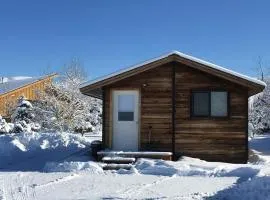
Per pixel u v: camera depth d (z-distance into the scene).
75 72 39.66
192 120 20.83
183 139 20.81
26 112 38.28
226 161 20.58
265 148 28.83
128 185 14.52
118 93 21.22
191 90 20.91
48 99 36.31
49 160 21.95
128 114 21.16
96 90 22.28
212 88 20.80
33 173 17.53
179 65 21.03
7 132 35.84
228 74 20.47
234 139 20.64
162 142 20.88
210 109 20.81
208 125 20.77
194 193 12.93
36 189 13.58
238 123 20.66
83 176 16.62
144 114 21.03
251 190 12.16
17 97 45.44
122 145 21.08
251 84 20.41
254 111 40.16
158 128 20.95
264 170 16.92
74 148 26.03
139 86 21.11
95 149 21.11
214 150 20.66
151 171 17.61
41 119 36.38
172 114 20.91
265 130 43.56
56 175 16.80
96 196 12.48
